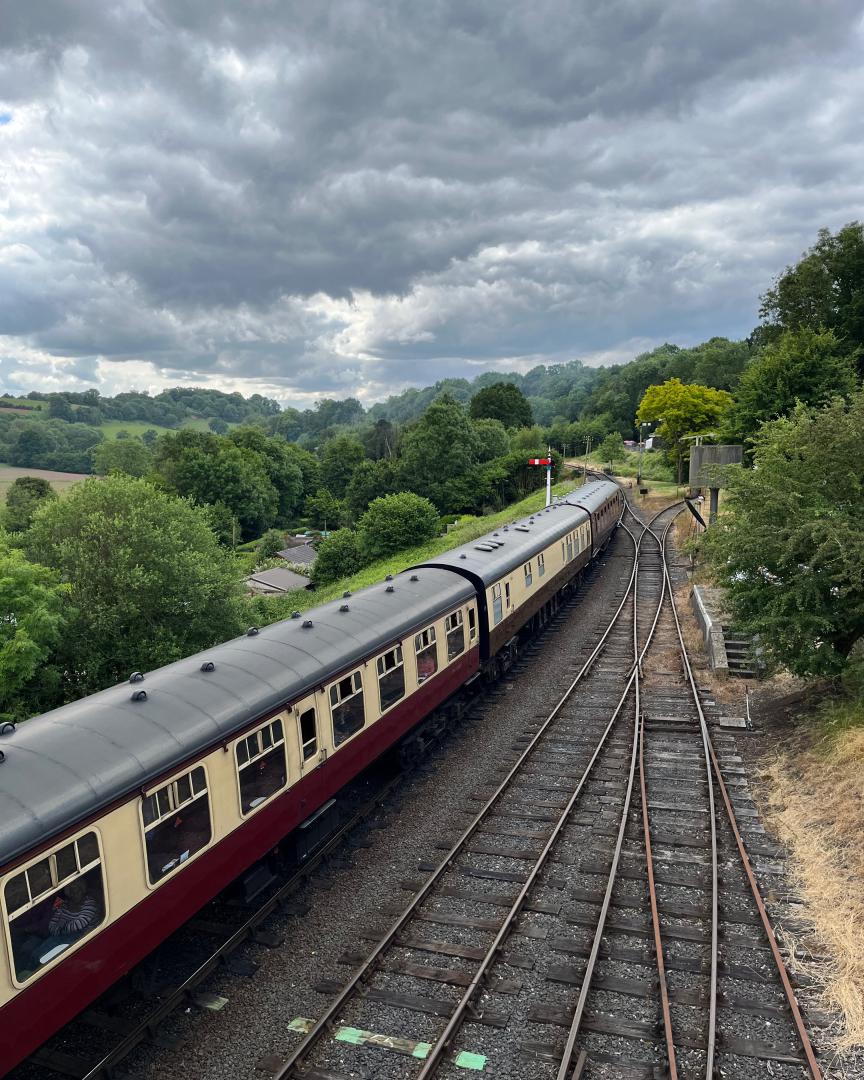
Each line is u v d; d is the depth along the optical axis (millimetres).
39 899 6770
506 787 13594
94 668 20719
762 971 8461
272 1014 8195
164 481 80062
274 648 11680
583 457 106250
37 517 24453
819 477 15273
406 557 45219
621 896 10094
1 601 17062
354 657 12359
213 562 25406
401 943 9250
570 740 15664
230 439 100938
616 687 18953
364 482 76625
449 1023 7715
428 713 15312
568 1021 7793
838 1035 7441
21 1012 6566
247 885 9977
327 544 52219
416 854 11445
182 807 8539
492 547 21562
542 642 23797
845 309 37438
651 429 111250
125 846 7730
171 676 10242
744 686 18391
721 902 9859
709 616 22266
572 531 28750
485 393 109500
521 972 8633
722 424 40844
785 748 14344
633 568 34969
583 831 11906
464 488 68625
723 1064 7180
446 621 16109
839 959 8492
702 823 12008
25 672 17062
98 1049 7754
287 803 10461
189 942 9477
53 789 7266
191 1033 7965
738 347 102625
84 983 7230
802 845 10977
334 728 11664
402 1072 7258
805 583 14297
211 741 9000
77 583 21875
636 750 14891
